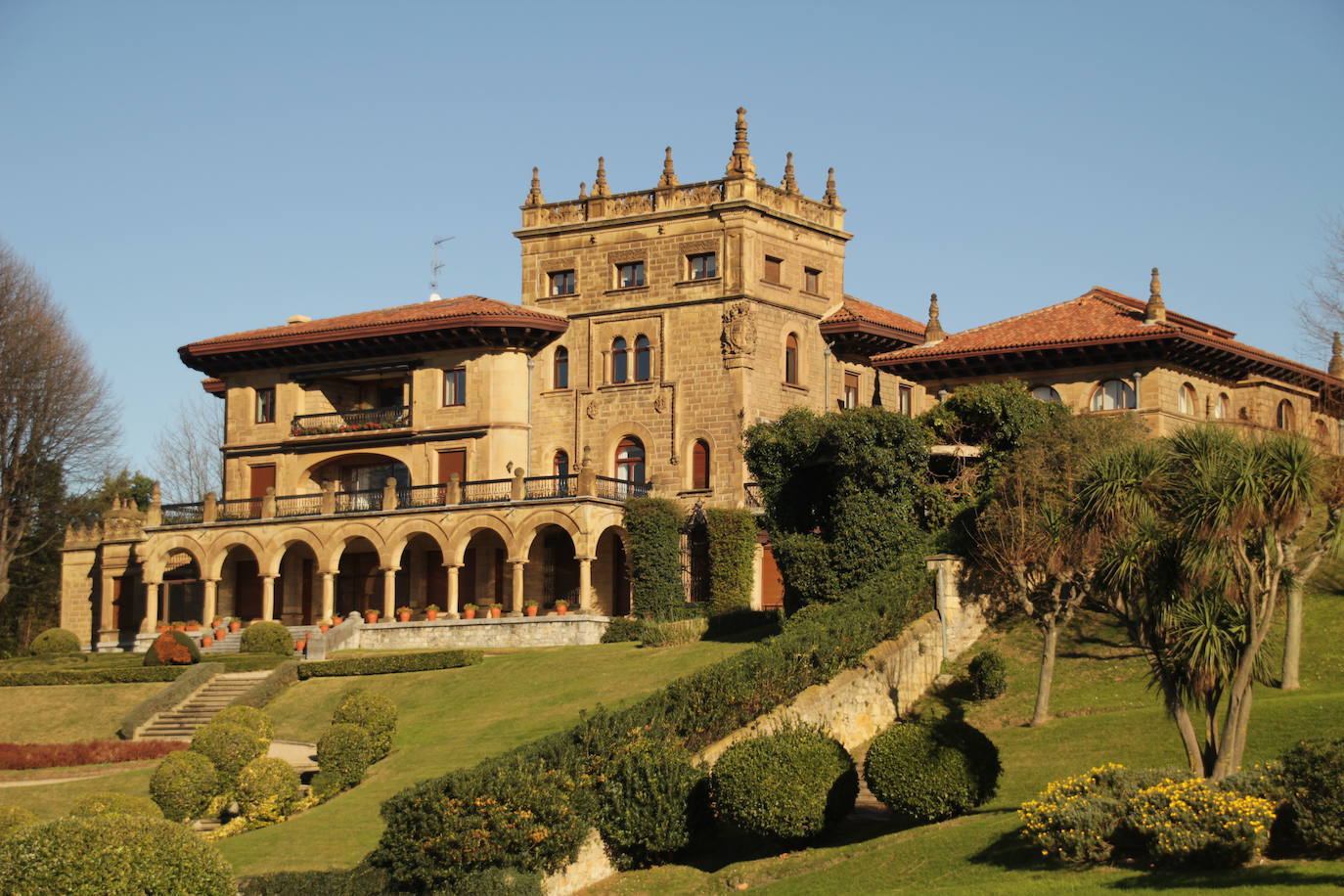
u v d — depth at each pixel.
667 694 34.72
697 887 30.11
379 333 66.44
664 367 64.00
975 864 26.47
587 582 59.66
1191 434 27.22
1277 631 38.09
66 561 76.19
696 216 63.97
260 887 29.94
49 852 24.11
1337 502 32.12
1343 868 22.41
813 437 46.06
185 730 50.91
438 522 62.81
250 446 70.69
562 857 30.83
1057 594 36.62
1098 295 59.06
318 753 40.44
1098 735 33.91
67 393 74.50
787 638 37.12
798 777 30.62
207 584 66.94
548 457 66.12
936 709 38.69
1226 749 25.73
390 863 30.78
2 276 73.94
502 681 49.09
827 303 67.19
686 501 62.81
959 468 48.66
